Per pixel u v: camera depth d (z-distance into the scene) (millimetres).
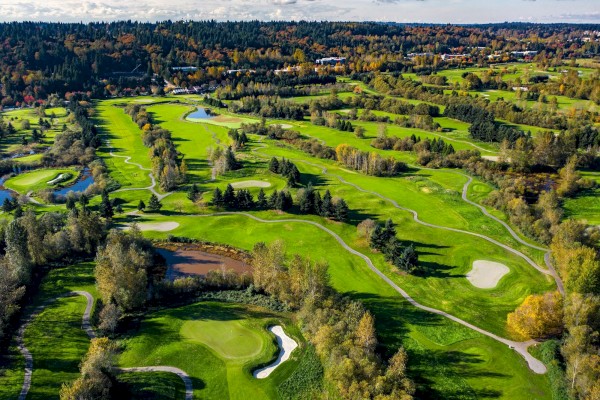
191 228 128500
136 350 78750
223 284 98750
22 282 94750
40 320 85812
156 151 190375
